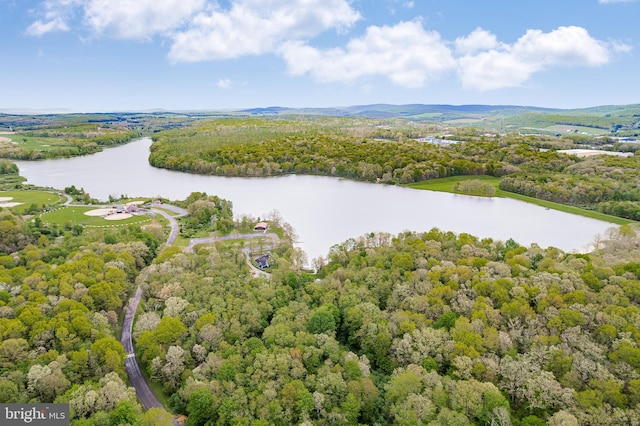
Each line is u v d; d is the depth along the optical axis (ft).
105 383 323.98
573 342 342.03
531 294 402.93
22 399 300.81
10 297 411.13
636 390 289.53
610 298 383.86
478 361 337.52
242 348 369.30
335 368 345.31
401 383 320.09
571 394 296.51
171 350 364.17
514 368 322.55
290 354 355.56
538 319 376.07
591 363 316.81
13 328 353.51
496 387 314.35
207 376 348.38
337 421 303.07
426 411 295.07
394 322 400.26
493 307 404.57
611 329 341.00
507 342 351.87
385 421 317.42
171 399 344.69
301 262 608.60
